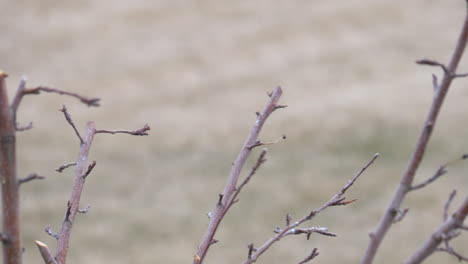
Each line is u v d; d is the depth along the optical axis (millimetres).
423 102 33250
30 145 33188
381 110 32812
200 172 29953
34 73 43219
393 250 22359
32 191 28562
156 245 24422
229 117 35344
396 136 30359
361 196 26156
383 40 43469
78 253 24156
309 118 32969
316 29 46219
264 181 27859
